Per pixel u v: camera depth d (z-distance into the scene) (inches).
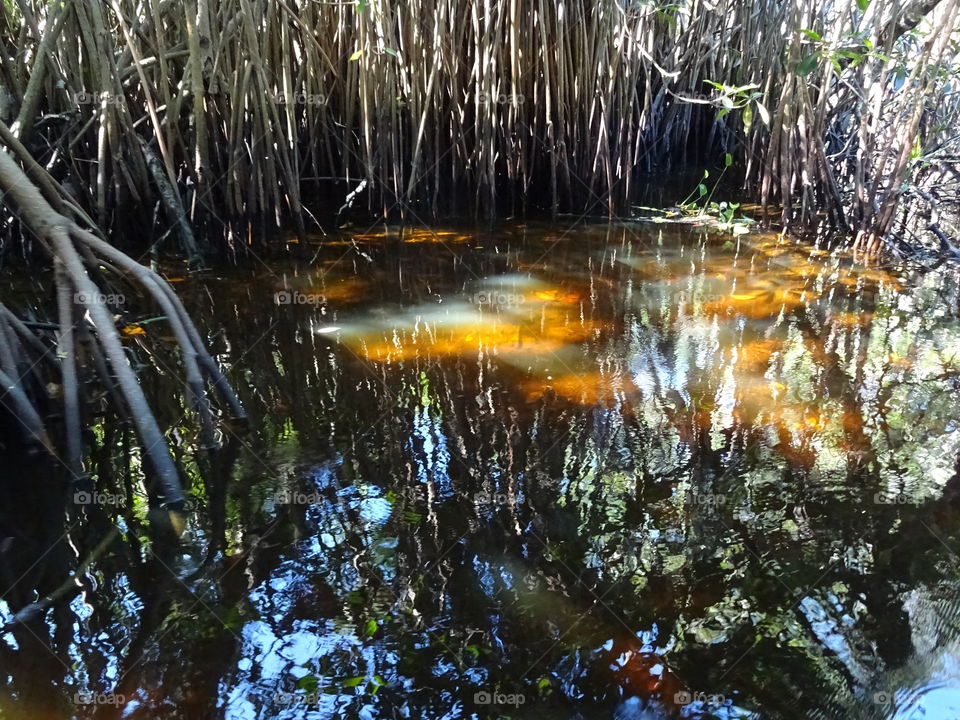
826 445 90.1
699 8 255.3
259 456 88.4
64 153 159.8
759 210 219.5
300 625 63.8
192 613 65.1
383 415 97.8
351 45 211.0
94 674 59.0
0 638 62.6
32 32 157.8
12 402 89.0
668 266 165.0
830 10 233.9
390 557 71.7
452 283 152.4
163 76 157.6
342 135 221.9
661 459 87.6
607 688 58.4
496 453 88.9
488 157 204.8
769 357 115.0
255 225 175.8
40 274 153.4
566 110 211.3
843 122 253.9
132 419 95.0
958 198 208.5
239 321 130.6
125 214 166.6
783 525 76.4
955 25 180.2
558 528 76.0
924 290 146.9
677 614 65.6
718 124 289.9
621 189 225.8
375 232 194.4
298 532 75.2
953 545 73.0
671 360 113.9
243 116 164.2
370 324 129.5
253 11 163.8
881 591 67.7
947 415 96.7
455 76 202.1
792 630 63.7
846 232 189.9
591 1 203.6
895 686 58.7
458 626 63.9
